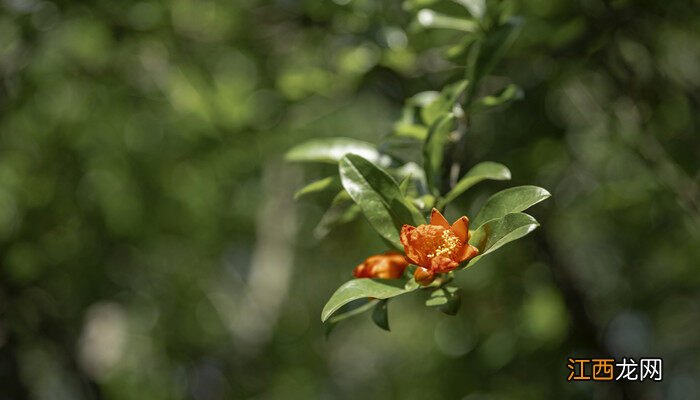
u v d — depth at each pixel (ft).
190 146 19.35
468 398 17.97
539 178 15.70
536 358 16.69
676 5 11.73
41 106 17.46
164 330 25.75
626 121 12.67
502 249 17.12
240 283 31.91
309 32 14.39
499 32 7.80
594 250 19.49
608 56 11.61
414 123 8.00
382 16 12.16
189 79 15.58
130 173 20.44
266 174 24.44
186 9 14.43
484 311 18.20
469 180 6.21
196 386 27.14
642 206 16.44
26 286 20.97
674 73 13.06
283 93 15.06
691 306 20.76
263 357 28.22
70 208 20.20
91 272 21.39
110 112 18.54
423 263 5.22
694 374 23.66
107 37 14.71
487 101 7.56
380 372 35.27
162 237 22.75
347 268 27.99
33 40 14.53
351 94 14.64
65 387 25.66
